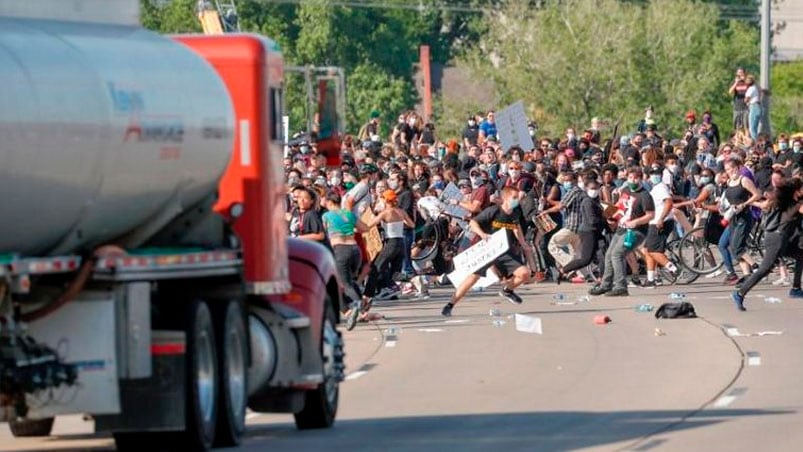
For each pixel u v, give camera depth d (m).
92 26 27.66
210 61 31.69
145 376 27.11
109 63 26.59
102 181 26.19
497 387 39.91
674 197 72.50
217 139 29.50
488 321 56.78
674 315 56.12
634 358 45.16
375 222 62.75
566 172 74.38
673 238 72.75
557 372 42.53
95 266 26.48
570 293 67.81
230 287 30.81
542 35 164.88
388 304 65.19
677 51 163.88
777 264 69.44
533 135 102.44
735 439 30.78
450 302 59.00
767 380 39.94
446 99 169.75
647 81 163.75
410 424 33.91
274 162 31.94
